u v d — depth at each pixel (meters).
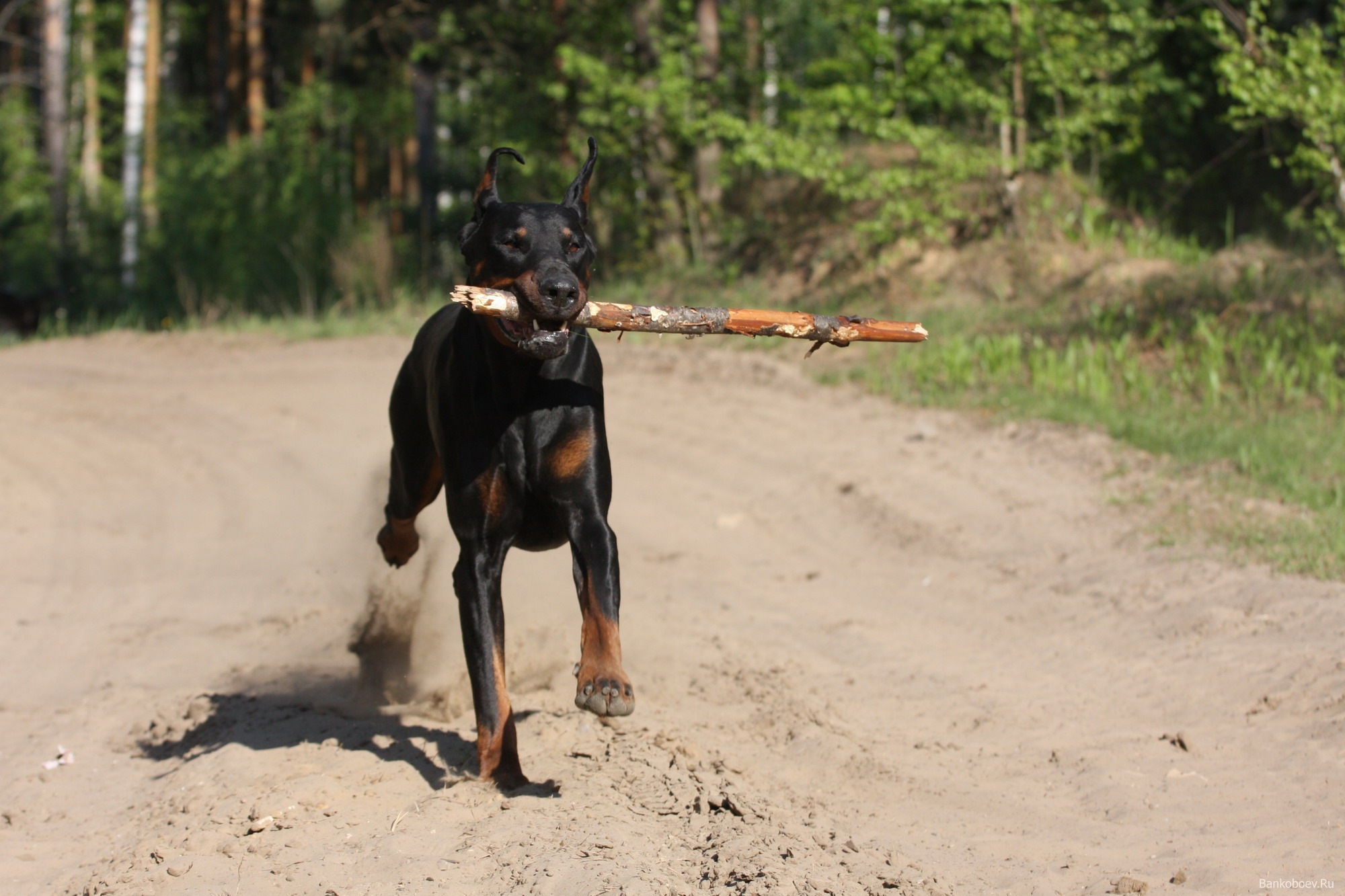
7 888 4.19
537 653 6.70
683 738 5.40
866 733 5.66
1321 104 11.98
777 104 20.14
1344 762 4.88
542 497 4.63
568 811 4.30
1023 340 13.51
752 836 4.06
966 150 15.35
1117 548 8.38
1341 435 9.86
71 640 7.92
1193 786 4.84
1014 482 10.09
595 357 4.86
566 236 4.56
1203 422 10.56
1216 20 12.78
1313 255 14.17
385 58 31.61
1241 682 5.93
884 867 3.88
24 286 25.36
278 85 38.72
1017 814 4.66
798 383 13.77
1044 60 14.80
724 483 11.38
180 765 5.36
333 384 15.95
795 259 17.58
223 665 7.21
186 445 13.73
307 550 10.05
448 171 24.73
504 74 21.14
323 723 5.66
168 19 38.62
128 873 4.00
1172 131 16.45
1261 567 7.46
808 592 8.58
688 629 7.57
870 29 16.59
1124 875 3.94
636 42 19.27
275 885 3.83
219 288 23.47
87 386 16.83
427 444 5.68
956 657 6.91
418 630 7.05
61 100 25.45
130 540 10.70
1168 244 15.36
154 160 28.72
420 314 19.80
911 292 15.73
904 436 11.67
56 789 5.25
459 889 3.72
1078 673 6.44
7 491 12.27
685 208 19.50
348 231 23.16
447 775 4.75
